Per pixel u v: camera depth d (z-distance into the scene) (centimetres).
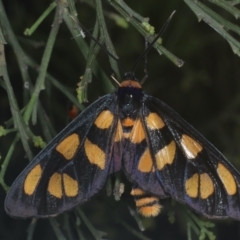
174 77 24
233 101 24
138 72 23
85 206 24
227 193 18
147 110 19
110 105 19
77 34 19
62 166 18
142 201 18
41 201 18
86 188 18
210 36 23
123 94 19
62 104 23
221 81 24
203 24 23
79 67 24
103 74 19
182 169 18
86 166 18
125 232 25
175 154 18
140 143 19
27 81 20
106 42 19
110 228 24
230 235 25
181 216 24
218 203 18
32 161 18
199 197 18
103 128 19
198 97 24
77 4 23
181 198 18
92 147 18
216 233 24
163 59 23
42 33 23
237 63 23
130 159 19
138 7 23
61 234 20
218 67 23
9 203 18
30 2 23
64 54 23
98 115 19
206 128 24
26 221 25
